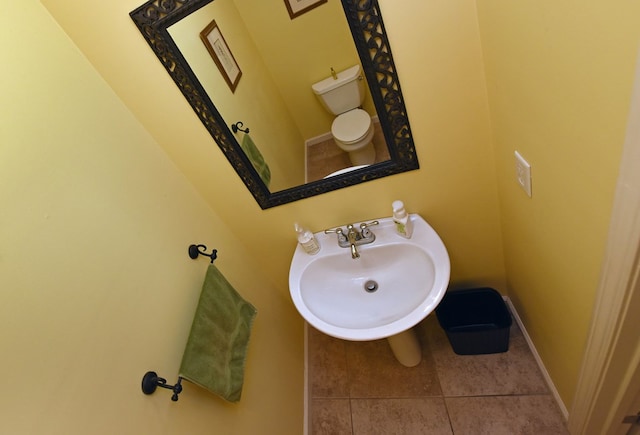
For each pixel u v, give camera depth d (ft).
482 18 2.61
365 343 6.12
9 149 2.18
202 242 3.96
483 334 4.92
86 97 2.92
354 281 4.52
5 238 2.03
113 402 2.41
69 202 2.49
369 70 2.99
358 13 2.70
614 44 1.35
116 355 2.53
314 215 4.39
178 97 3.36
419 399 5.26
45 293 2.16
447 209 4.15
